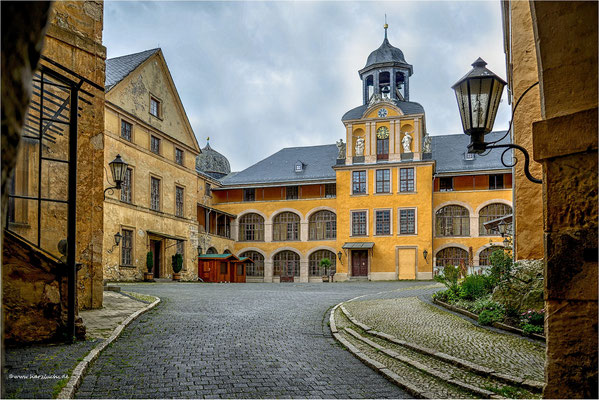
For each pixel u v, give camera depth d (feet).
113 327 34.35
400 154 161.07
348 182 165.07
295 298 65.87
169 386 21.39
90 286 42.91
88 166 43.09
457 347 30.25
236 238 177.06
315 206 171.12
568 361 12.21
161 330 35.35
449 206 161.38
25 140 37.42
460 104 25.12
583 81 12.37
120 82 108.37
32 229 37.93
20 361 23.48
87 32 44.29
